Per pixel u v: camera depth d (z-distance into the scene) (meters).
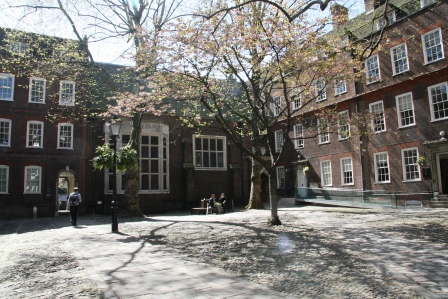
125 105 14.55
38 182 24.64
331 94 27.52
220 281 6.16
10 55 24.17
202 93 13.02
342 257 8.16
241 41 11.70
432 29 21.00
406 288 5.73
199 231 12.98
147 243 10.58
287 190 32.06
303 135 30.73
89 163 25.77
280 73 12.68
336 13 12.98
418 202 21.23
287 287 5.95
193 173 28.42
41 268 7.61
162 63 12.53
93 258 8.37
